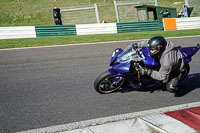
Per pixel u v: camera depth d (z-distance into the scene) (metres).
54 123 3.36
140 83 4.29
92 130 3.08
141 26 15.86
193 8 27.00
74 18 24.03
